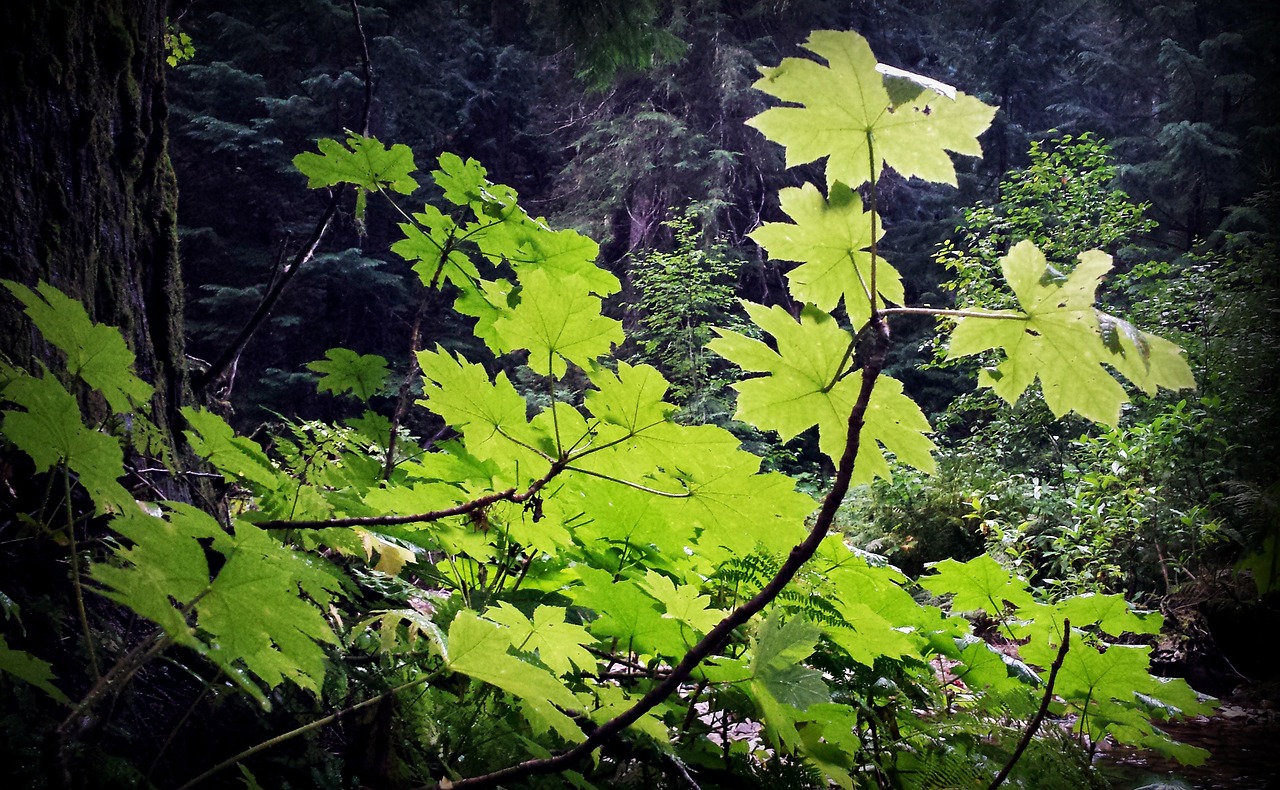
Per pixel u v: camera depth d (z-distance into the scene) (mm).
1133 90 19250
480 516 1360
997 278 10453
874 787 1719
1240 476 6613
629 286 16484
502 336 1325
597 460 1411
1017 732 1752
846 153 1083
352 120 15984
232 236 15867
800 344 1173
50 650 1285
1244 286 9070
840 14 17516
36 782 1032
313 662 895
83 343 1159
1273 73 16281
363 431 2072
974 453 9617
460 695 1534
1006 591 1891
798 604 1673
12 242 1610
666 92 16875
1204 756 1841
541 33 11102
